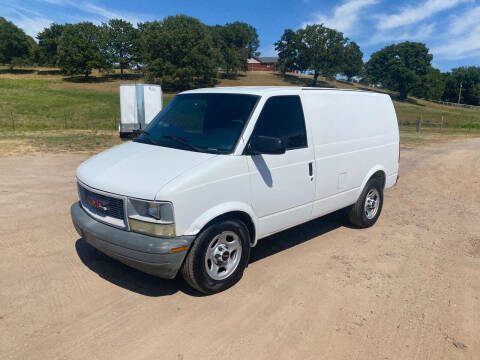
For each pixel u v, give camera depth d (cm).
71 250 483
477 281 443
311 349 315
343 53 10181
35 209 642
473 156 1466
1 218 593
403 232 601
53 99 5556
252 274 440
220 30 10938
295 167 449
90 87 7988
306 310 370
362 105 566
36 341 312
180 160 381
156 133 453
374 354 312
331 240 556
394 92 12306
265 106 424
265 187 417
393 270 464
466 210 738
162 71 8200
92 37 9500
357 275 447
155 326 337
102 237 366
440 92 11288
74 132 2056
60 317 346
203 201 361
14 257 460
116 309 361
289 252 507
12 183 820
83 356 297
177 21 9225
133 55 10012
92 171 401
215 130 414
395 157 650
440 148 1714
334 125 508
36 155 1198
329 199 515
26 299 372
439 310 379
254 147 394
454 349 323
